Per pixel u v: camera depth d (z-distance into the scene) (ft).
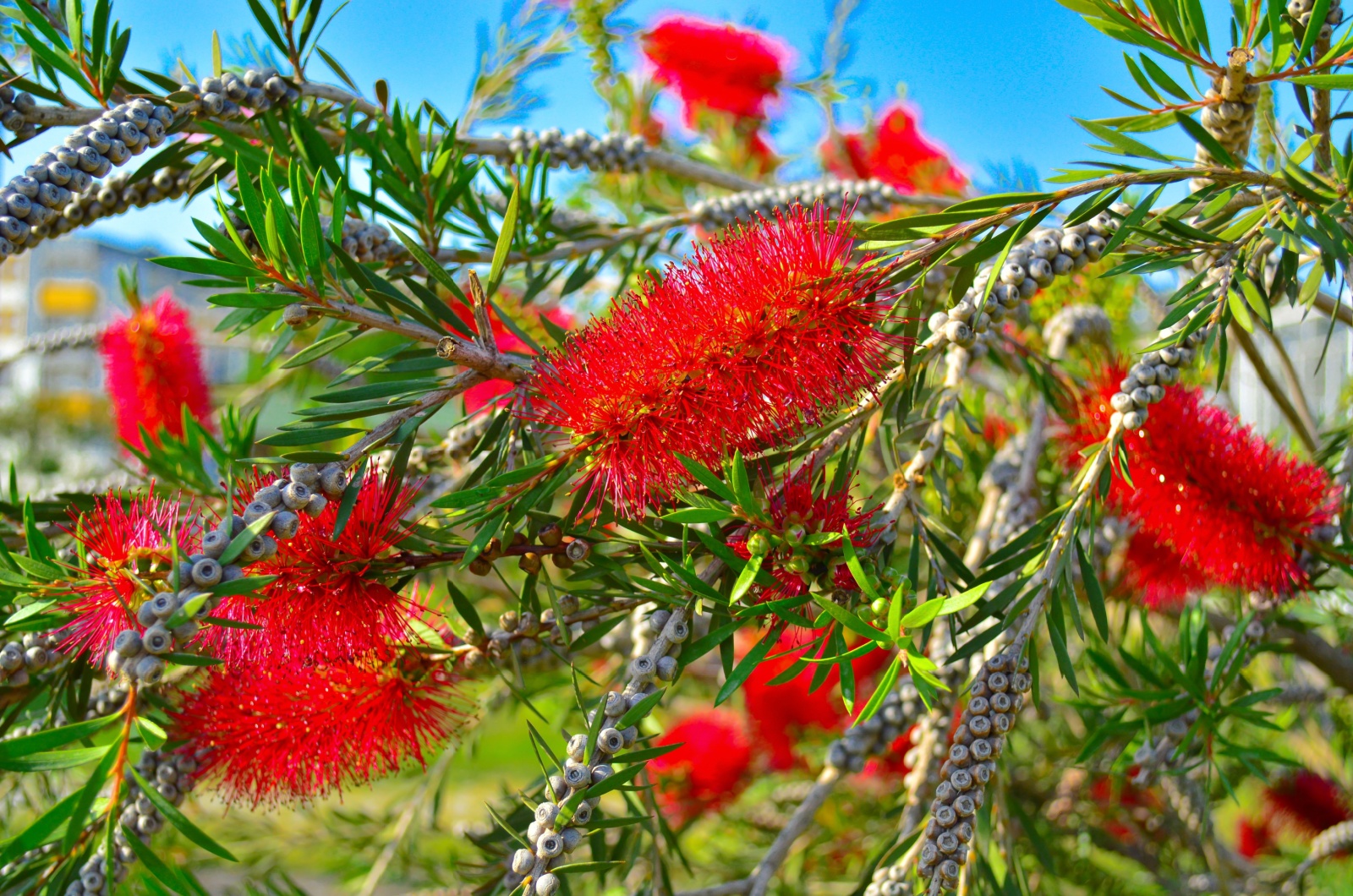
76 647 1.18
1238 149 1.19
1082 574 1.11
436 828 2.33
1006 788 1.44
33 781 1.65
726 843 2.73
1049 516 1.16
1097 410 1.32
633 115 2.69
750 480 1.12
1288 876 2.32
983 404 2.05
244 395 2.52
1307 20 1.15
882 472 2.17
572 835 0.96
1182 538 1.28
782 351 1.05
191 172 1.45
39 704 1.31
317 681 1.17
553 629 1.25
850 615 0.97
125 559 0.98
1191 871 2.39
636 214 2.65
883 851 1.48
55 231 1.38
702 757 2.56
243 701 1.17
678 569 1.02
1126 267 1.11
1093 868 2.33
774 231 1.09
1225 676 1.30
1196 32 1.11
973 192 2.30
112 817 0.97
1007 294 1.11
